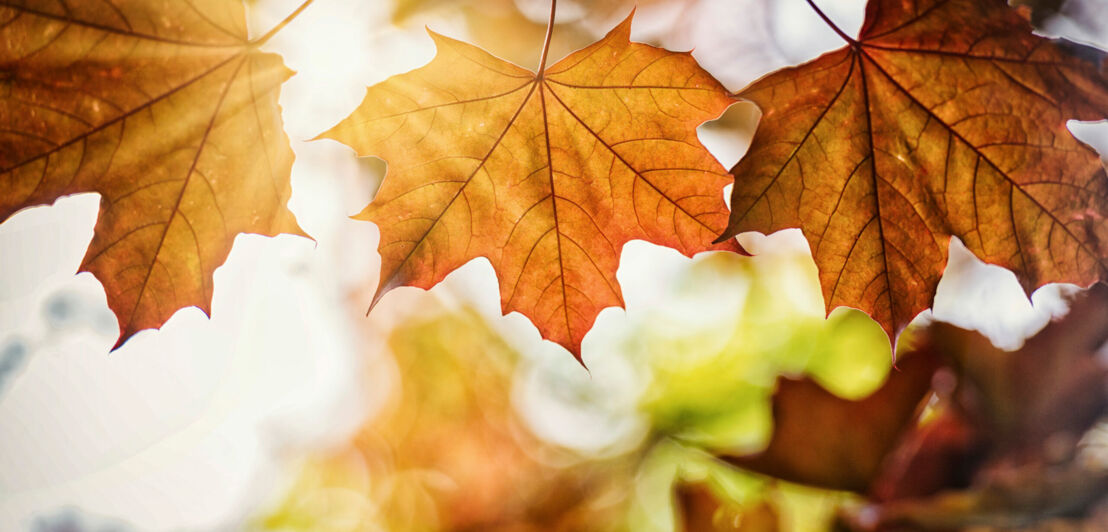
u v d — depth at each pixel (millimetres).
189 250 438
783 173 432
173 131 429
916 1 422
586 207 444
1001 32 423
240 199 437
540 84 429
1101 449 485
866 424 515
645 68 425
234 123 431
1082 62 423
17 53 416
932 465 504
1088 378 490
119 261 433
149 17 419
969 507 484
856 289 441
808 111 429
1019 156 432
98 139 427
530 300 452
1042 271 440
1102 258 434
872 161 433
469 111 430
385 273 439
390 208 436
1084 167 430
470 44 420
